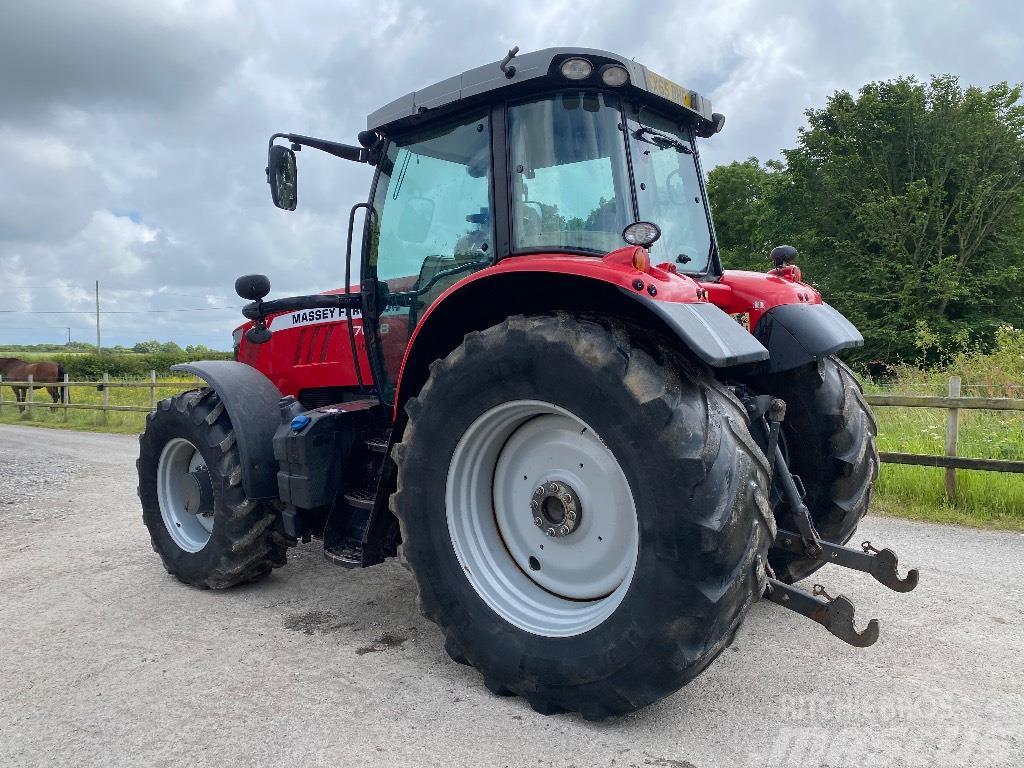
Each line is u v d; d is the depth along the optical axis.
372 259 3.61
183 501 4.11
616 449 2.32
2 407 18.56
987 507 5.44
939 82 24.92
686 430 2.21
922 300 22.98
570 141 2.85
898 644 3.06
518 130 2.95
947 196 24.89
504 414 2.66
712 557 2.17
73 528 5.45
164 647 3.15
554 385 2.44
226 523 3.72
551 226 2.87
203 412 3.86
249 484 3.63
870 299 23.58
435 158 3.29
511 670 2.58
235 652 3.09
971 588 3.76
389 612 3.58
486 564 2.78
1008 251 23.58
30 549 4.85
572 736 2.38
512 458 2.84
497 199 2.97
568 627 2.54
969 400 5.65
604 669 2.35
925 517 5.34
